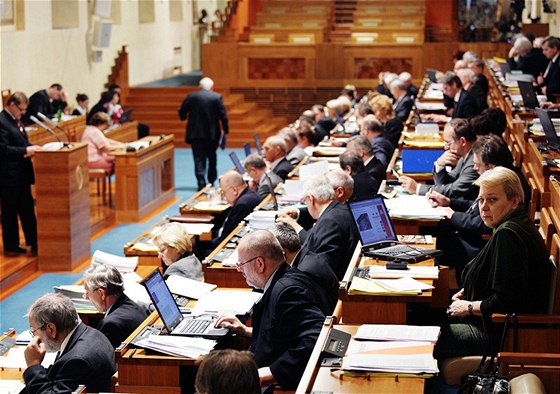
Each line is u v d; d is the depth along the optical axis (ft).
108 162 79.20
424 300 29.81
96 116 79.41
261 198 52.60
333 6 140.05
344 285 30.19
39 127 80.59
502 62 90.22
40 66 98.37
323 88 129.90
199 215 55.42
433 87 96.53
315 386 24.89
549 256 32.55
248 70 130.82
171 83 135.33
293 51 129.59
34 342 30.55
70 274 61.05
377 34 130.62
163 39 146.20
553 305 30.81
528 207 43.75
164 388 30.68
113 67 121.49
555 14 104.83
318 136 76.48
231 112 121.08
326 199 39.83
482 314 30.71
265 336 30.27
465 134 46.93
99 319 39.37
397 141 67.82
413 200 42.16
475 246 39.50
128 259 44.14
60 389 29.53
